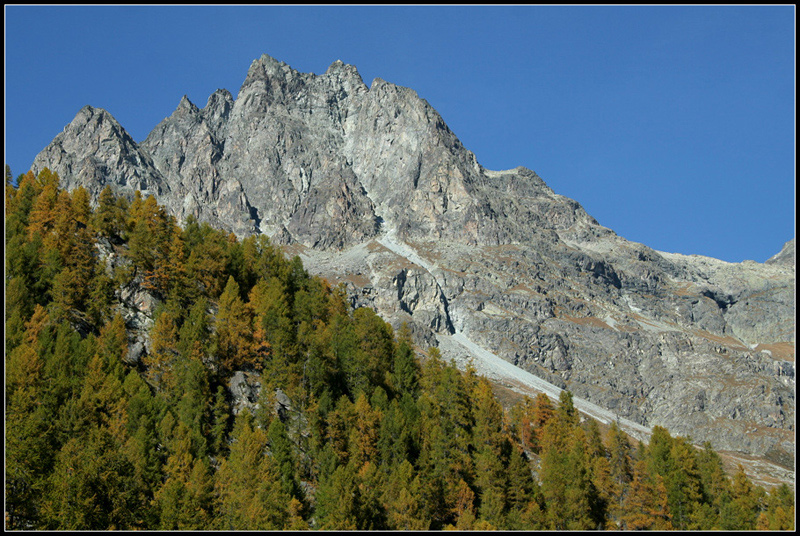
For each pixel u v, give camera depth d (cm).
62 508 7388
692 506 12181
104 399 9994
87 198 15038
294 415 11600
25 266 12669
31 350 9931
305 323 13750
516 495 11281
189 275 14100
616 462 13162
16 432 8050
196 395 11119
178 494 8569
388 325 16400
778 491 13425
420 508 10331
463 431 12812
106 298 12788
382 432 11462
